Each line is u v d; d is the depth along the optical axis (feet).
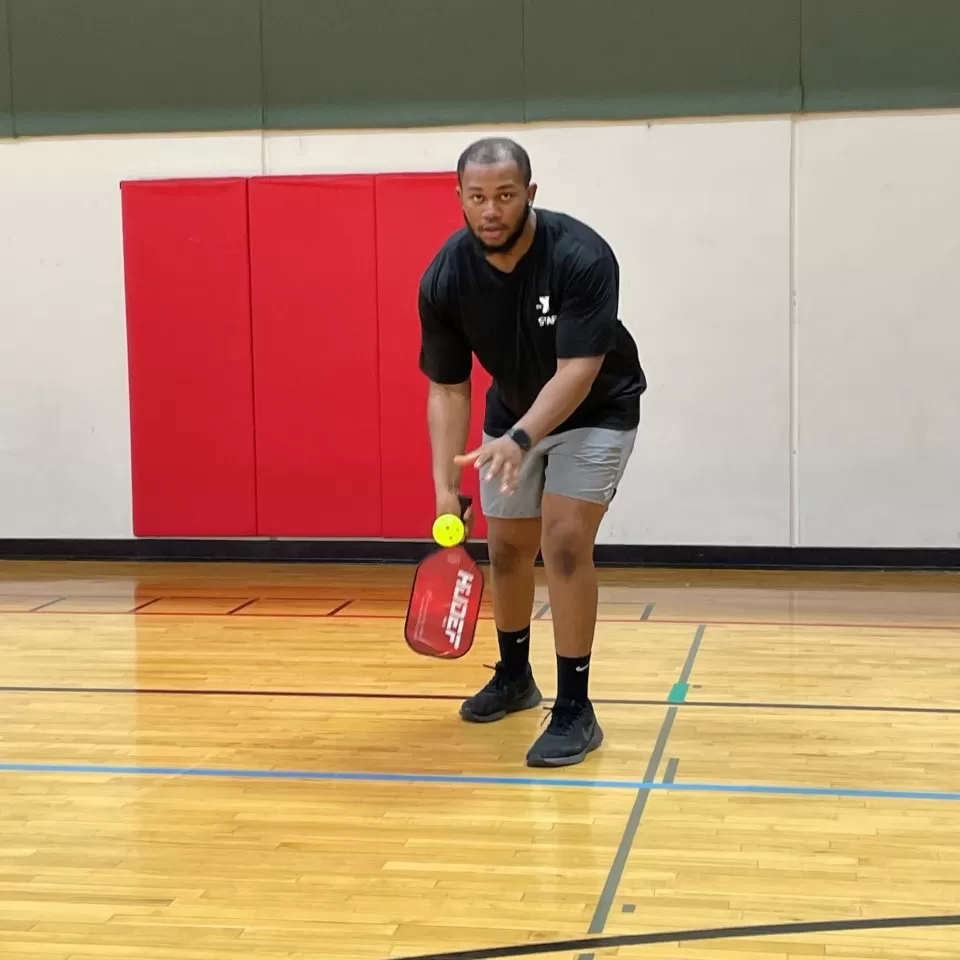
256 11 21.59
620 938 6.79
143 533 22.41
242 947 6.73
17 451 22.77
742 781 9.55
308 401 21.72
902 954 6.56
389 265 21.31
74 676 13.29
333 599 18.08
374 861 7.98
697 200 20.79
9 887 7.62
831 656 14.02
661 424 21.12
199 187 21.76
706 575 20.26
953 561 20.52
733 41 20.49
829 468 20.77
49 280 22.48
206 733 11.03
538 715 11.55
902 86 20.18
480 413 21.18
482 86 21.17
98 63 22.06
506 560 11.02
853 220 20.45
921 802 9.04
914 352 20.44
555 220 9.71
